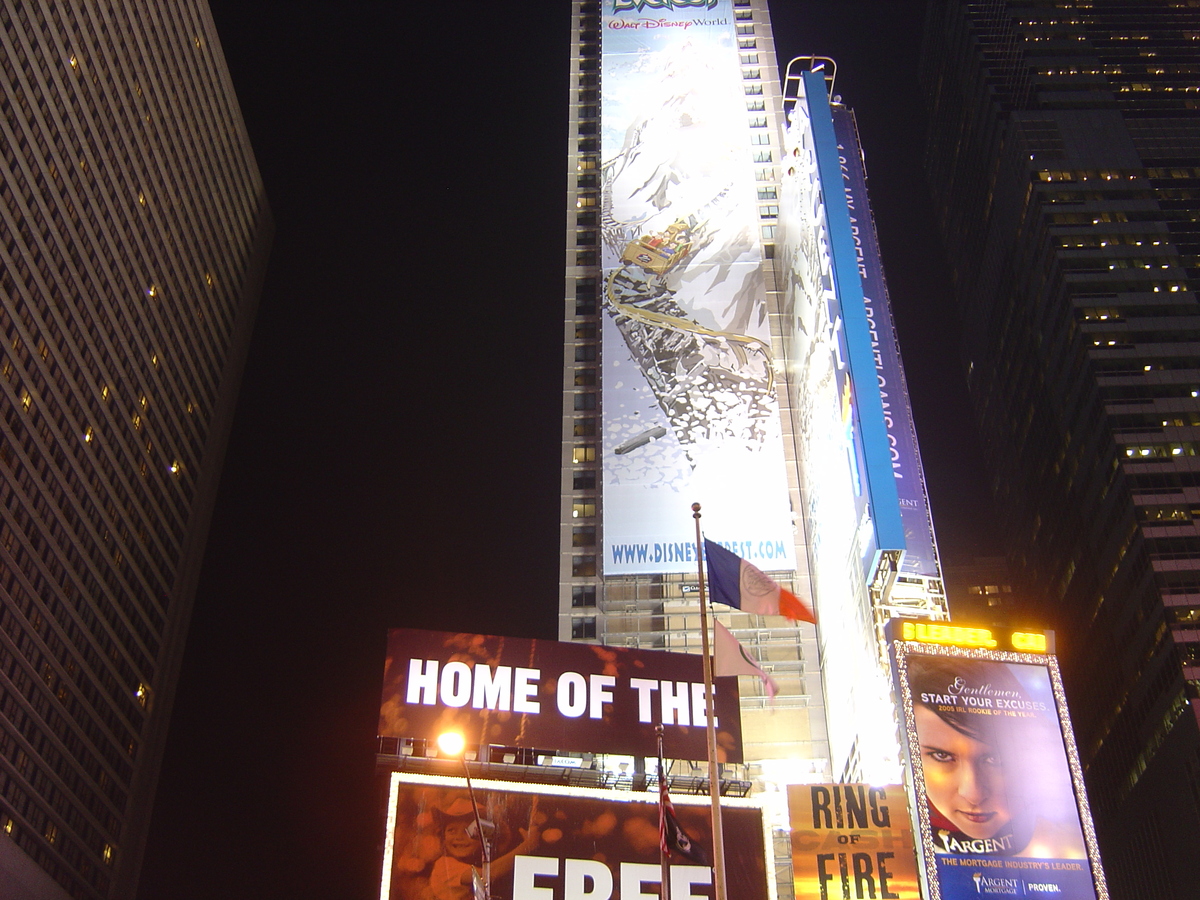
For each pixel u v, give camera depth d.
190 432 192.50
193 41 195.88
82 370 156.50
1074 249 190.12
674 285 129.50
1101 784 171.25
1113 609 168.62
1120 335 179.50
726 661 52.91
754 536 112.62
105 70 164.12
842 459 89.56
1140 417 170.88
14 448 139.75
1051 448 194.12
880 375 89.19
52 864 145.12
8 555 137.50
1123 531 165.88
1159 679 153.62
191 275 193.88
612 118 144.12
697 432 119.19
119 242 167.88
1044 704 68.50
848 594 88.31
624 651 71.69
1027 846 64.62
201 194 198.88
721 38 150.88
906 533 81.19
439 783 64.12
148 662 174.88
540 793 64.88
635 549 113.44
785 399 120.00
